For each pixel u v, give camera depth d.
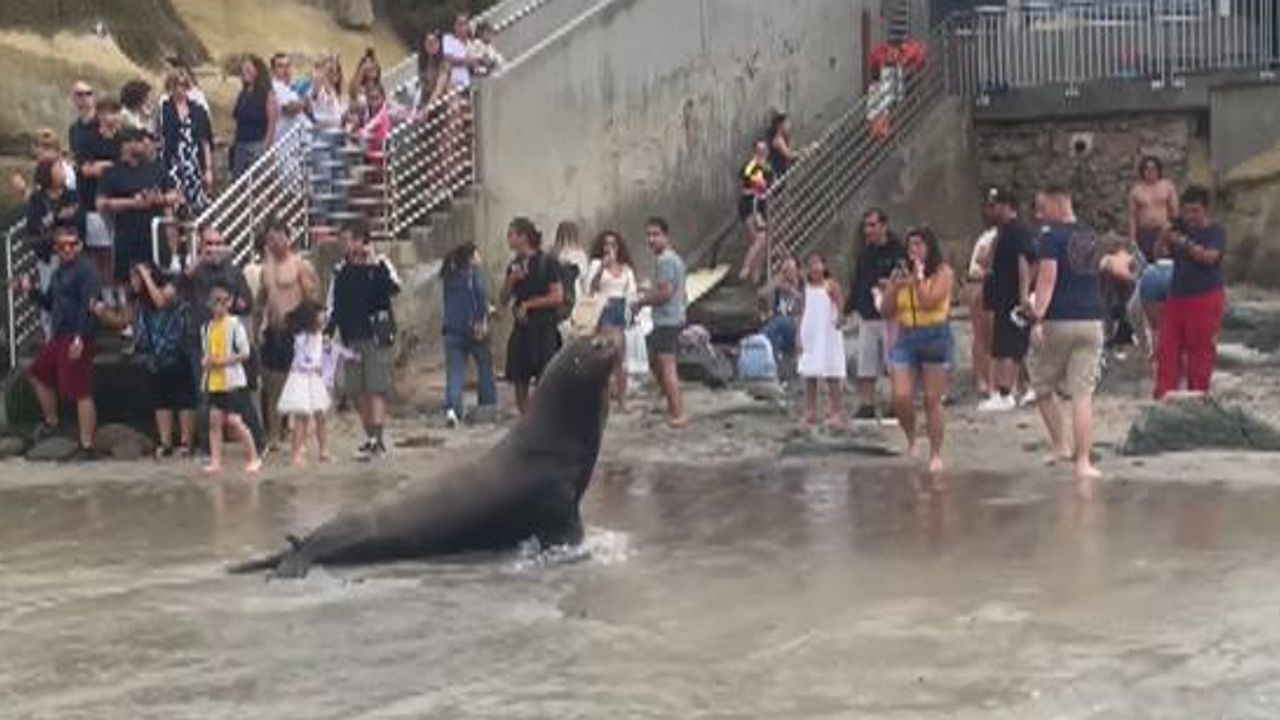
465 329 23.00
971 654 10.21
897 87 33.88
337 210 25.77
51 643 11.36
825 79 34.59
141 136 22.31
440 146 26.77
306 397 20.23
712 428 21.95
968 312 28.94
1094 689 9.41
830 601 11.78
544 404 14.25
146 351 21.50
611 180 29.72
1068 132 34.78
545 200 28.39
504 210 27.62
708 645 10.69
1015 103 34.97
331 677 10.27
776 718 9.12
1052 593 11.73
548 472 14.05
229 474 19.62
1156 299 24.31
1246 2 33.88
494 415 23.19
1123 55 34.56
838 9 34.84
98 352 22.39
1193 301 20.86
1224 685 9.42
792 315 26.72
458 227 26.72
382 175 25.81
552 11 31.23
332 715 9.46
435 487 14.08
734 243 31.50
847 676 9.85
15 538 15.72
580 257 23.59
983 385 23.33
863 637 10.70
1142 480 16.73
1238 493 15.76
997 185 35.31
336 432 22.42
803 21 34.03
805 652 10.40
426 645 10.98
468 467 14.19
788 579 12.59
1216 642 10.29
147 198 22.08
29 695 10.08
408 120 26.36
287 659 10.73
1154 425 18.53
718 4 32.00
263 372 21.30
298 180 24.81
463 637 11.16
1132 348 26.36
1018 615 11.12
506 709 9.44
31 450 21.64
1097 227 34.66
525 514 14.04
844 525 14.83
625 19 29.95
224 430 21.20
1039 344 18.33
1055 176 34.91
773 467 18.81
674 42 31.00
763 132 33.03
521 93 28.00
